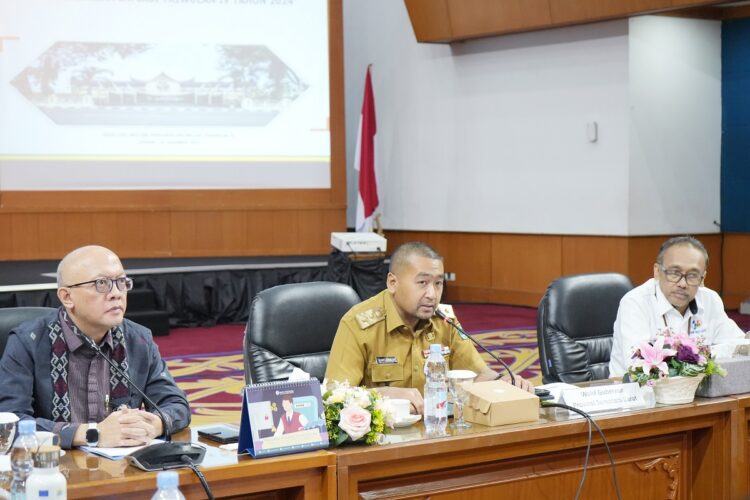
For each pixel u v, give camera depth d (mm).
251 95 10594
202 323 9320
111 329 2725
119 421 2400
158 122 10398
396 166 11633
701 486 2971
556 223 9695
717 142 9508
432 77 11008
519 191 10070
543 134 9766
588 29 9250
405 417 2580
